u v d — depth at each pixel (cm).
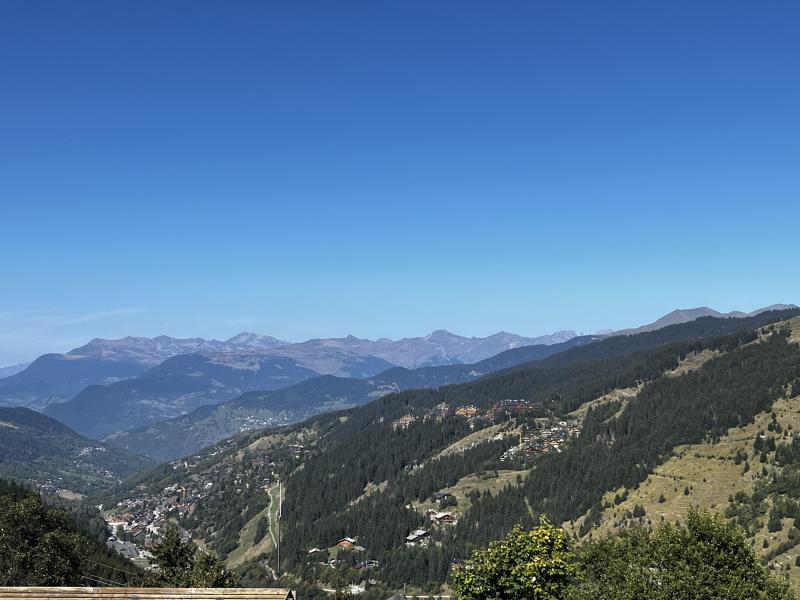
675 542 3831
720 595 3475
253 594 2948
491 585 4041
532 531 4172
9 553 8131
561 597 3978
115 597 2920
